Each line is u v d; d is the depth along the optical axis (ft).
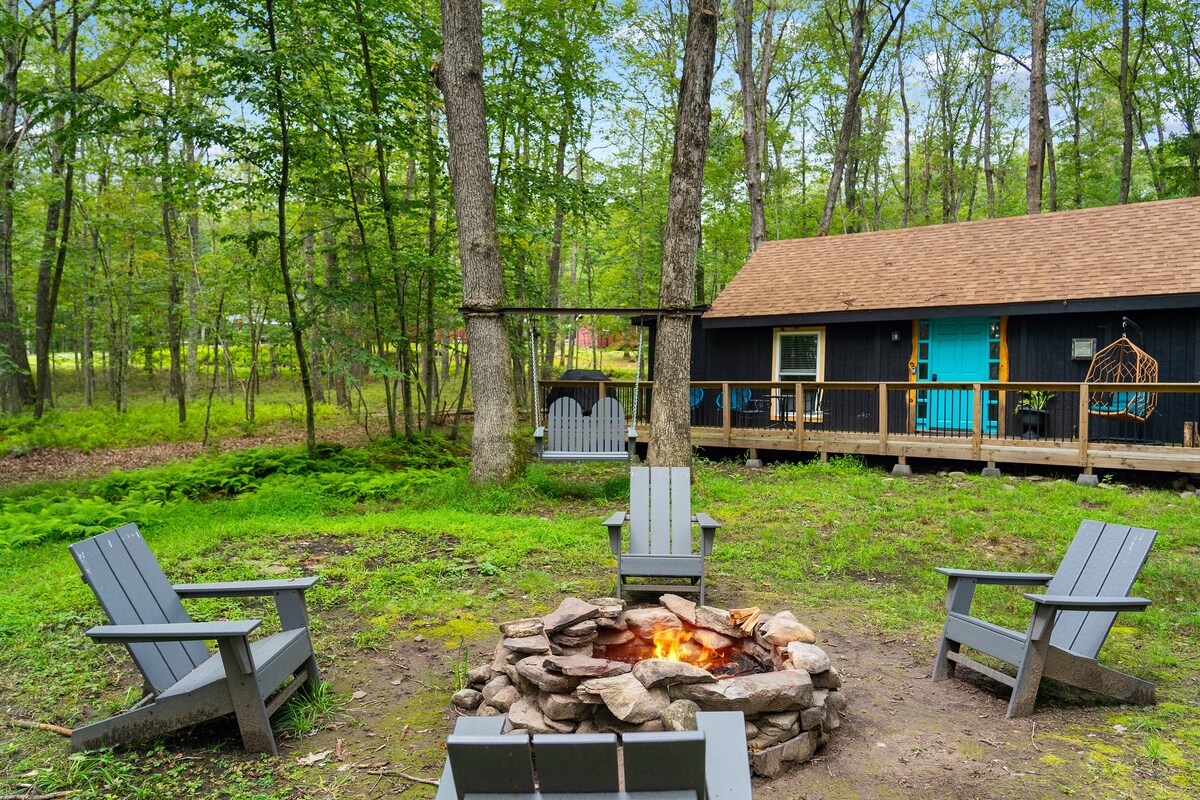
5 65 47.06
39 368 56.24
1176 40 78.69
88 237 68.69
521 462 32.40
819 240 55.93
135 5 35.73
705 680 10.18
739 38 63.21
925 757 10.32
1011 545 23.08
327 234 52.21
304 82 39.34
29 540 23.31
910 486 32.68
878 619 16.52
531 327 32.35
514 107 48.08
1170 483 32.09
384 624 15.52
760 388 46.06
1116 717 11.72
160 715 10.23
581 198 48.70
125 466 43.19
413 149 43.62
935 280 44.86
